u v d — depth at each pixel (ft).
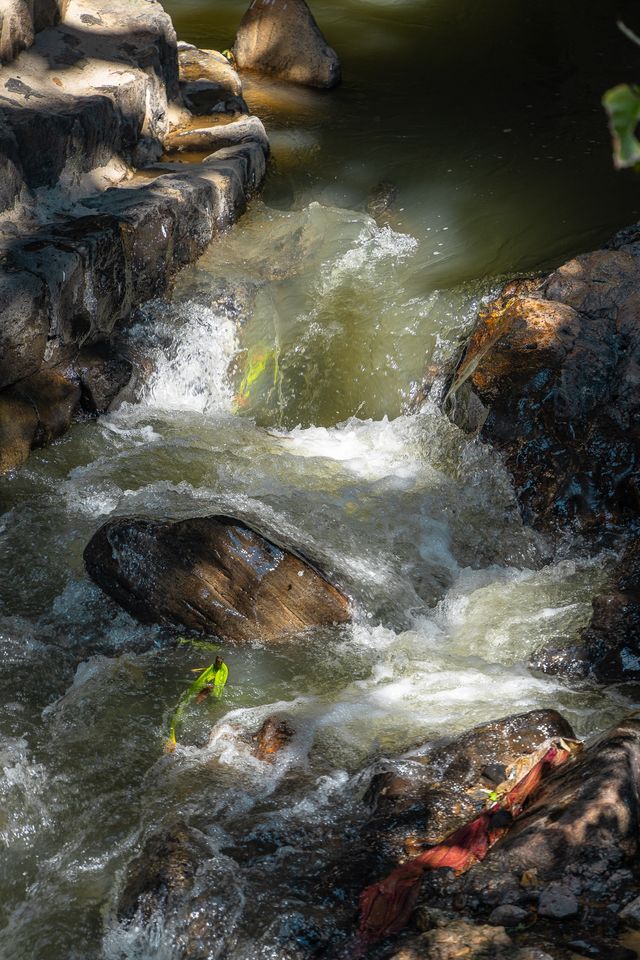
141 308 23.98
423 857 11.46
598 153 29.58
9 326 20.25
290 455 21.70
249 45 34.58
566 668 16.22
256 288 24.82
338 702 15.67
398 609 17.89
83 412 22.18
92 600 17.56
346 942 10.57
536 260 24.88
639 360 20.16
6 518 19.25
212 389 23.56
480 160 29.48
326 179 28.96
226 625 17.11
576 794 11.18
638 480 18.85
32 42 26.40
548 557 18.98
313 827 12.73
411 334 23.50
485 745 13.57
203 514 19.15
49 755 14.53
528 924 9.84
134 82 26.21
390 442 22.03
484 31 38.63
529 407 20.18
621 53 36.60
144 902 11.44
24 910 12.17
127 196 24.34
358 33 38.37
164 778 14.05
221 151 27.96
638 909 9.80
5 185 22.44
